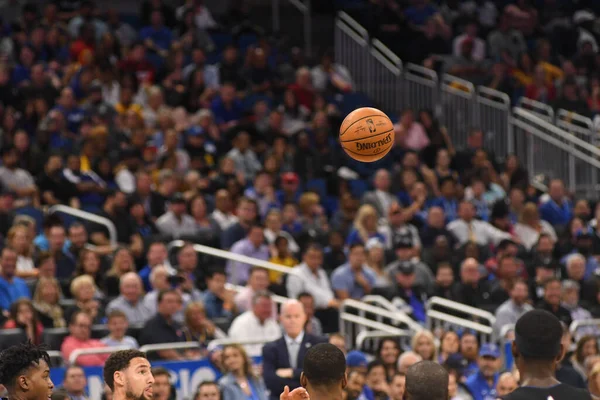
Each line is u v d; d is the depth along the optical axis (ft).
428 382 28.63
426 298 79.46
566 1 145.18
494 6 142.20
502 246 88.53
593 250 93.86
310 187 99.30
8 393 28.78
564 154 109.81
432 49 129.49
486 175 103.14
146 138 98.99
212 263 81.92
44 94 102.47
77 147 94.07
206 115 103.81
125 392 30.19
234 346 59.21
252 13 138.62
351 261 78.13
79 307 68.08
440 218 91.86
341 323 74.18
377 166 107.86
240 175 96.07
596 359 59.00
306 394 29.30
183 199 85.05
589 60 133.69
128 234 82.89
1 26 114.52
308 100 116.26
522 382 29.73
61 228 76.13
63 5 123.65
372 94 124.26
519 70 130.62
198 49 114.93
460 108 116.37
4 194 81.35
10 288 68.95
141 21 127.13
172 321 66.03
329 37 135.95
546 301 74.84
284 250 81.92
